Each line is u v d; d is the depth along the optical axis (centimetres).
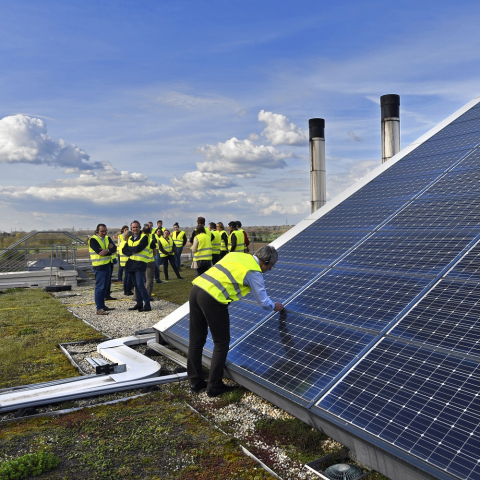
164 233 1823
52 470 362
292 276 614
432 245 527
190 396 520
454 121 944
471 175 661
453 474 264
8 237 2614
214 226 1808
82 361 686
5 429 440
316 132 1647
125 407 489
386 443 305
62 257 2309
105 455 384
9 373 634
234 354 503
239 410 473
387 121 1519
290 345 463
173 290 1543
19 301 1386
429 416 309
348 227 701
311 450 385
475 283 424
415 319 411
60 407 496
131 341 755
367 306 464
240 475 351
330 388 377
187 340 614
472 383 318
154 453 387
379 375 365
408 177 783
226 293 487
